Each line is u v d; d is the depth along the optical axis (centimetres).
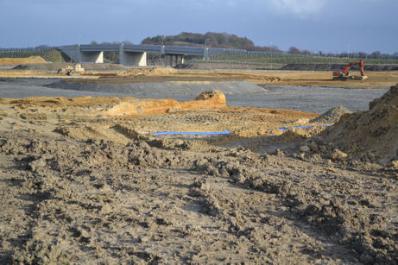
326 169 1034
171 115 2417
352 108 3262
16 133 1266
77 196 715
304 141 1394
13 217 636
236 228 626
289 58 13225
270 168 1013
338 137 1337
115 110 2467
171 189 781
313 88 4959
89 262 518
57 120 1938
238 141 1558
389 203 774
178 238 586
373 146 1221
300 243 589
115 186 787
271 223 651
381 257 538
